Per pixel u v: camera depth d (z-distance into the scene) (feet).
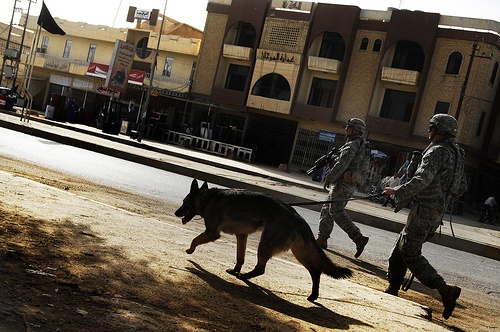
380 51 125.29
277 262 22.26
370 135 126.21
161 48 154.10
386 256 33.17
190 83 146.41
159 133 126.21
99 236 19.06
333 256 29.30
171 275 16.40
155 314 12.45
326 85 132.26
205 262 19.10
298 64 131.64
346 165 29.63
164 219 28.66
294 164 133.59
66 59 170.71
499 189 135.95
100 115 114.62
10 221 18.26
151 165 64.85
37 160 44.78
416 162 22.25
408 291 24.58
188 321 12.56
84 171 44.14
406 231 21.04
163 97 150.30
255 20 138.21
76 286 13.28
